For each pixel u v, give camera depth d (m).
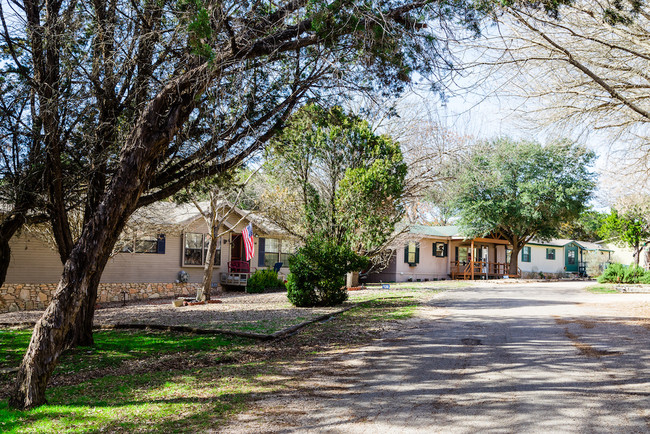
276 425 4.62
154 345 9.69
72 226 15.73
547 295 19.95
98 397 5.73
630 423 4.54
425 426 4.55
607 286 24.42
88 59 8.55
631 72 10.27
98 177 9.35
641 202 20.05
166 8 8.16
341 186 17.09
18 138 8.79
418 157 19.88
